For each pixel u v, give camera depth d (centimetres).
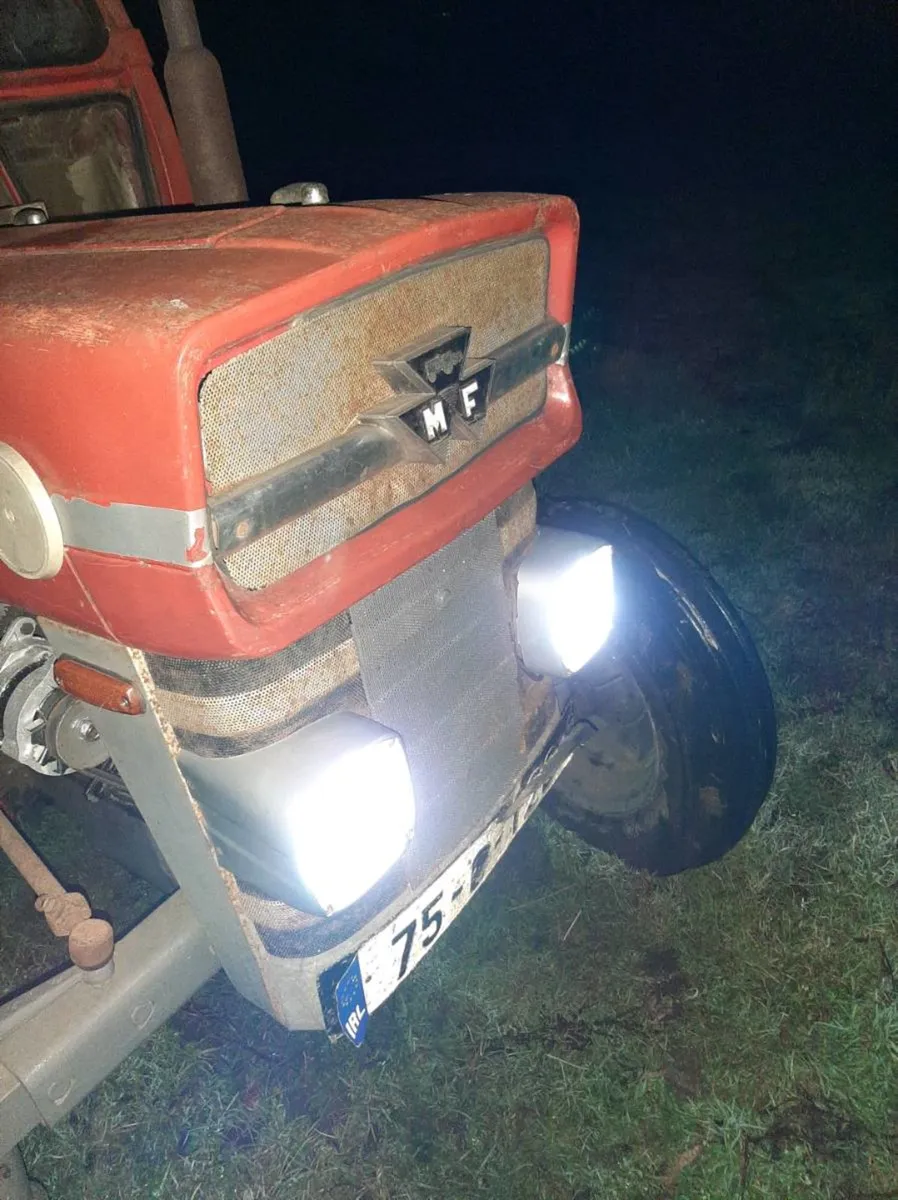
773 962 221
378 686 150
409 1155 195
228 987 228
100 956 156
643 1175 189
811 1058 203
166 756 142
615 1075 204
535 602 178
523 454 167
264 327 115
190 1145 197
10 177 218
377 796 135
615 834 238
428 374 137
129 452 113
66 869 260
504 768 181
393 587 149
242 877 146
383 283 131
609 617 187
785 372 509
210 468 117
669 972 224
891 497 394
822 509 384
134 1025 162
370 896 158
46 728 163
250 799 134
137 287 123
